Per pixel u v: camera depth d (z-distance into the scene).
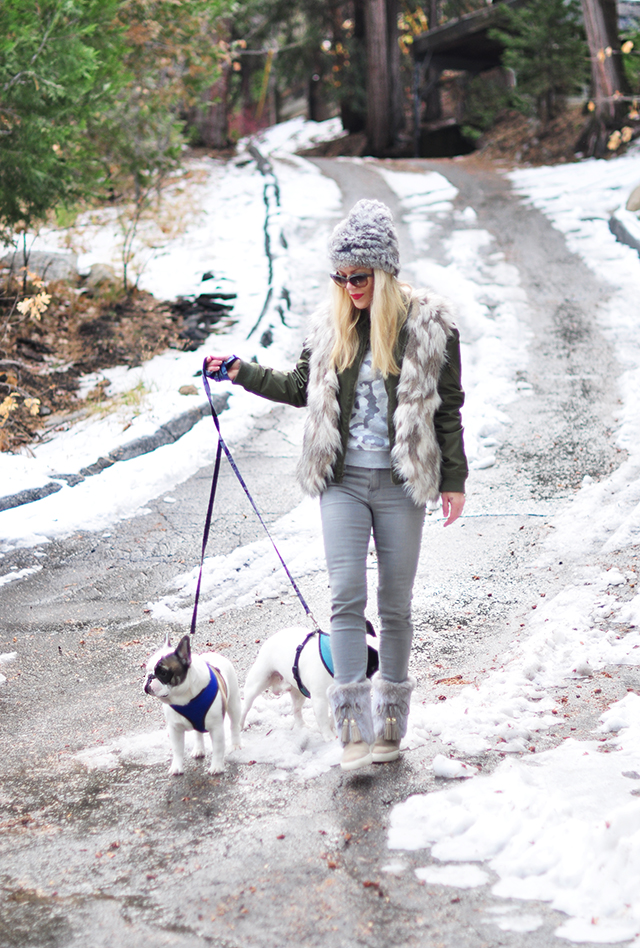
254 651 4.60
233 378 3.45
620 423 7.99
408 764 3.30
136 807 3.16
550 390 9.04
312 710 3.92
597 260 13.32
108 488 7.20
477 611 4.91
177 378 9.64
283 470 7.70
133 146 14.70
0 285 11.22
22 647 4.85
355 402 3.21
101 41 10.68
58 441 8.23
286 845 2.82
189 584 5.64
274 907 2.49
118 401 9.06
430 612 4.95
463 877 2.56
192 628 3.31
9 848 2.92
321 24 31.98
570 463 7.22
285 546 6.11
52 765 3.55
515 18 22.53
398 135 30.66
